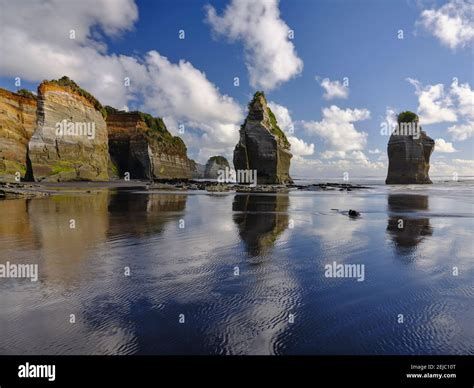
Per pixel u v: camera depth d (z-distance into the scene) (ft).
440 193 194.18
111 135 402.93
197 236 56.65
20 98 274.36
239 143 289.12
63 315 25.13
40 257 40.96
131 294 29.53
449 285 33.14
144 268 37.35
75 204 102.47
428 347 21.68
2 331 22.62
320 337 22.58
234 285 32.37
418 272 37.35
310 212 94.48
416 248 49.34
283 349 21.11
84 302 27.61
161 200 128.06
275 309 26.91
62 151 254.06
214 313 25.93
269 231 62.54
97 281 32.76
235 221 75.20
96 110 306.76
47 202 106.42
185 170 511.40
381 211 98.68
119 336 22.18
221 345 21.36
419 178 354.13
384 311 26.81
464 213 93.86
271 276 35.32
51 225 63.93
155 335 22.41
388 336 22.88
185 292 30.32
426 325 24.52
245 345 21.42
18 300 27.84
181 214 86.12
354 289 31.76
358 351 21.12
